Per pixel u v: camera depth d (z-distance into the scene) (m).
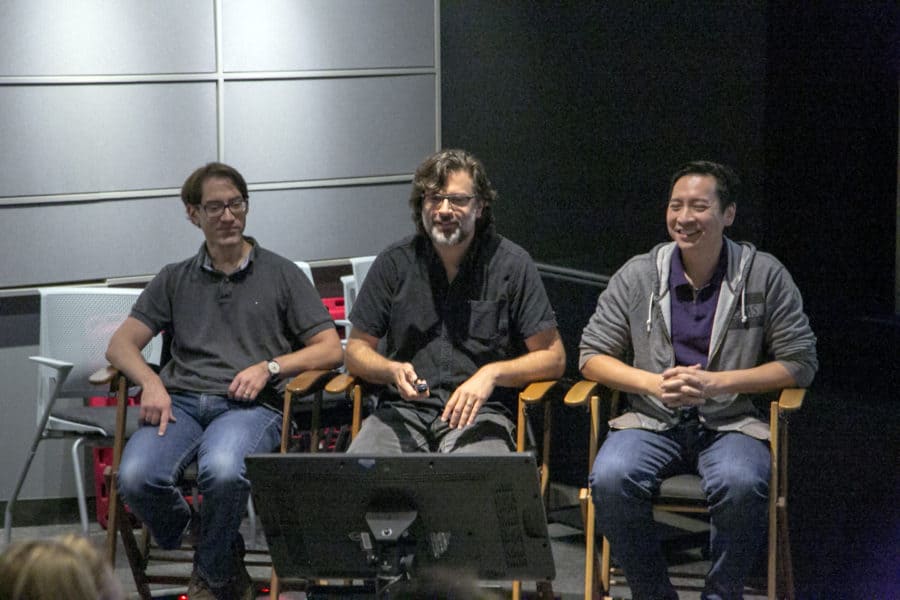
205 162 5.02
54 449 4.90
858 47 3.80
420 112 5.36
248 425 3.48
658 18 4.08
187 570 4.05
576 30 4.45
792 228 3.89
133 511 3.40
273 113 5.12
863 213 3.93
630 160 4.25
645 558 3.17
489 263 3.44
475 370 3.43
